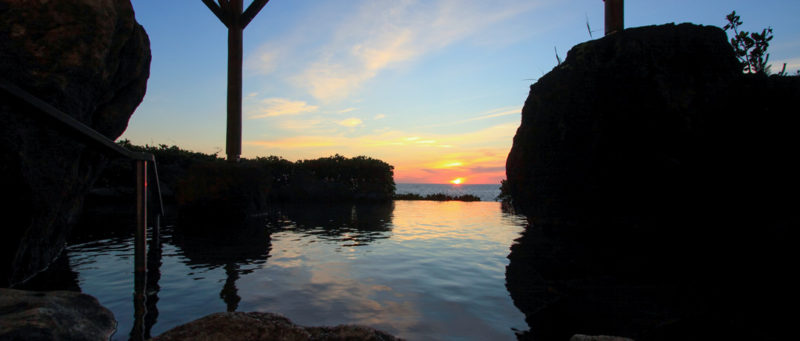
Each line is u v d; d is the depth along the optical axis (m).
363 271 5.35
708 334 3.04
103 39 5.50
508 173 9.47
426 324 3.39
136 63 6.86
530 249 6.87
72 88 5.22
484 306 3.86
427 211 15.92
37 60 4.82
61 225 5.99
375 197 23.77
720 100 6.21
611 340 2.53
